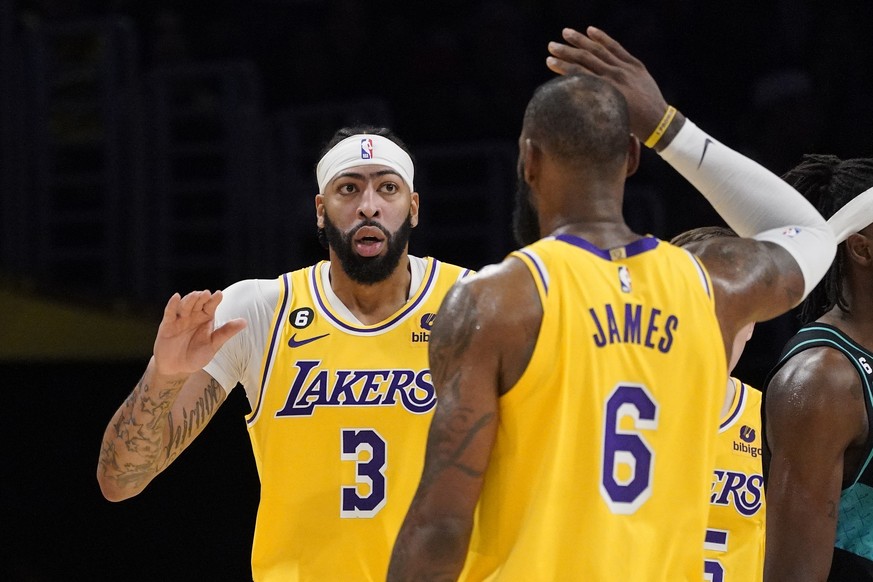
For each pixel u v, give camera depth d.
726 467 12.52
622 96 8.27
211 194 29.55
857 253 10.12
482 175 30.59
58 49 28.42
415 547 7.58
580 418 7.75
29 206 24.03
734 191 8.80
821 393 9.63
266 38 32.31
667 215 27.80
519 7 32.22
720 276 8.30
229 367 11.50
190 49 32.03
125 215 24.73
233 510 19.91
